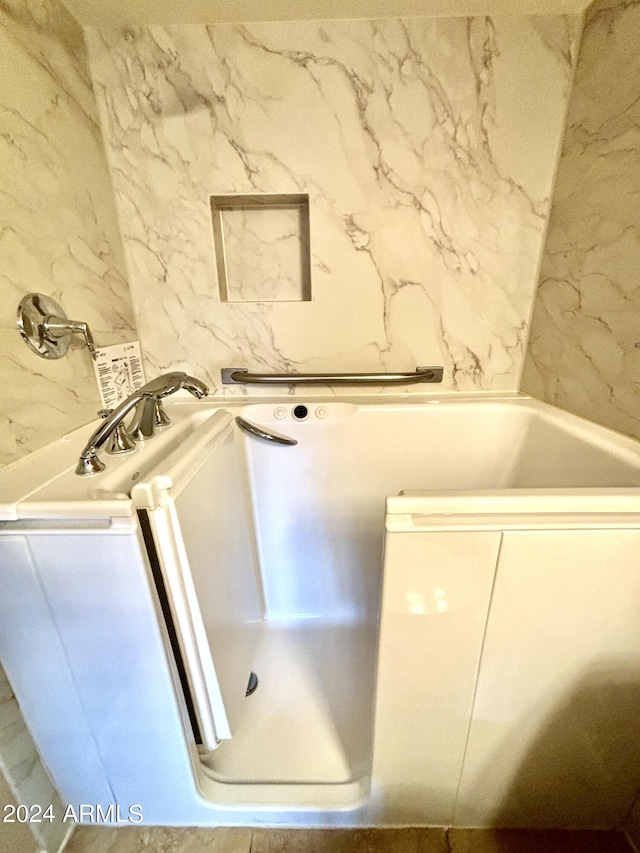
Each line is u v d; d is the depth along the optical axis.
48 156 0.84
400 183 1.06
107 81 0.99
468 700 0.69
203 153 1.04
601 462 0.86
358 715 0.97
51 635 0.65
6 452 0.73
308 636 1.19
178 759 0.75
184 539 0.68
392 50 0.96
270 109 1.01
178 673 0.73
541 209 1.08
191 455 0.75
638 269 0.83
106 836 0.82
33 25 0.79
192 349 1.21
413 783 0.77
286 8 0.90
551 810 0.80
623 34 0.82
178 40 0.96
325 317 1.18
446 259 1.12
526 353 1.21
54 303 0.85
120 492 0.70
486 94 0.99
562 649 0.65
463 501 0.60
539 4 0.90
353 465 1.18
